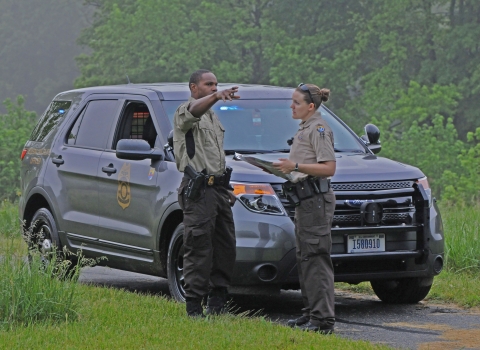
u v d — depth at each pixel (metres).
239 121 27.03
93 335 19.80
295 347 18.94
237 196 23.47
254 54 182.12
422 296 26.69
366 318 24.67
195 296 22.17
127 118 28.42
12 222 44.81
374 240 24.08
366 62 174.50
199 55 165.88
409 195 24.80
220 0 180.12
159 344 18.97
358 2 175.62
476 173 110.12
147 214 26.20
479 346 20.72
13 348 18.50
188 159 21.84
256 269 23.11
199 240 21.95
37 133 32.78
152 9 170.25
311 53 170.12
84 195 28.94
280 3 176.62
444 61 159.12
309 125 20.78
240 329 20.73
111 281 32.19
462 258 31.94
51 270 22.92
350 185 24.09
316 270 21.00
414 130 137.62
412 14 162.75
